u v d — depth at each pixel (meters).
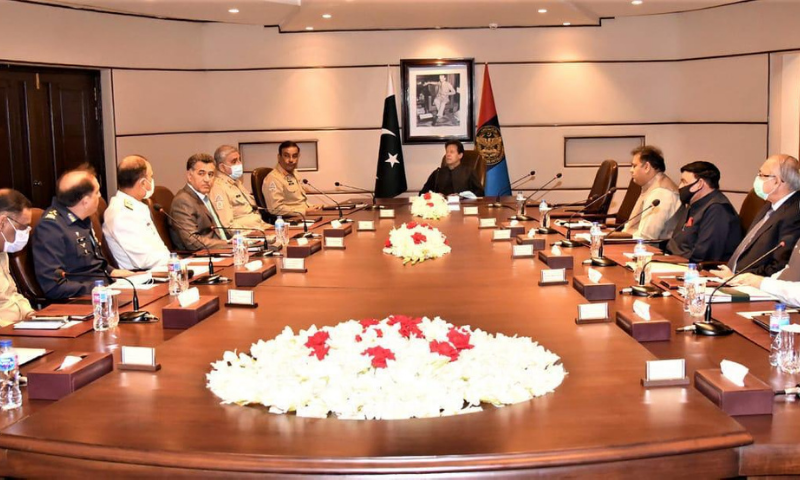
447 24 7.89
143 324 2.68
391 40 8.12
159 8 6.77
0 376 1.92
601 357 2.11
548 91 8.16
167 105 7.73
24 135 6.54
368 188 8.30
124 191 4.08
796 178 3.62
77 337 2.52
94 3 6.48
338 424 1.69
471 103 8.20
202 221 4.79
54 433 1.66
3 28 6.19
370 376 1.84
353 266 3.74
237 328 2.48
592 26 8.08
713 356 2.21
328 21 7.46
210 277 3.40
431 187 7.66
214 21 7.82
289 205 6.65
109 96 7.18
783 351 2.09
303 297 2.99
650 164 5.03
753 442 1.62
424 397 1.77
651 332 2.38
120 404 1.82
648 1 6.82
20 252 3.41
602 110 8.18
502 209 6.30
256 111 8.20
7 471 1.65
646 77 8.12
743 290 2.91
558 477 1.54
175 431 1.67
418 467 1.51
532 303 2.82
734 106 7.52
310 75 8.16
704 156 7.88
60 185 3.49
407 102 8.20
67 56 6.75
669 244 4.55
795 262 3.15
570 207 7.43
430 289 3.13
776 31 7.05
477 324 2.50
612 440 1.58
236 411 1.78
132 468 1.58
